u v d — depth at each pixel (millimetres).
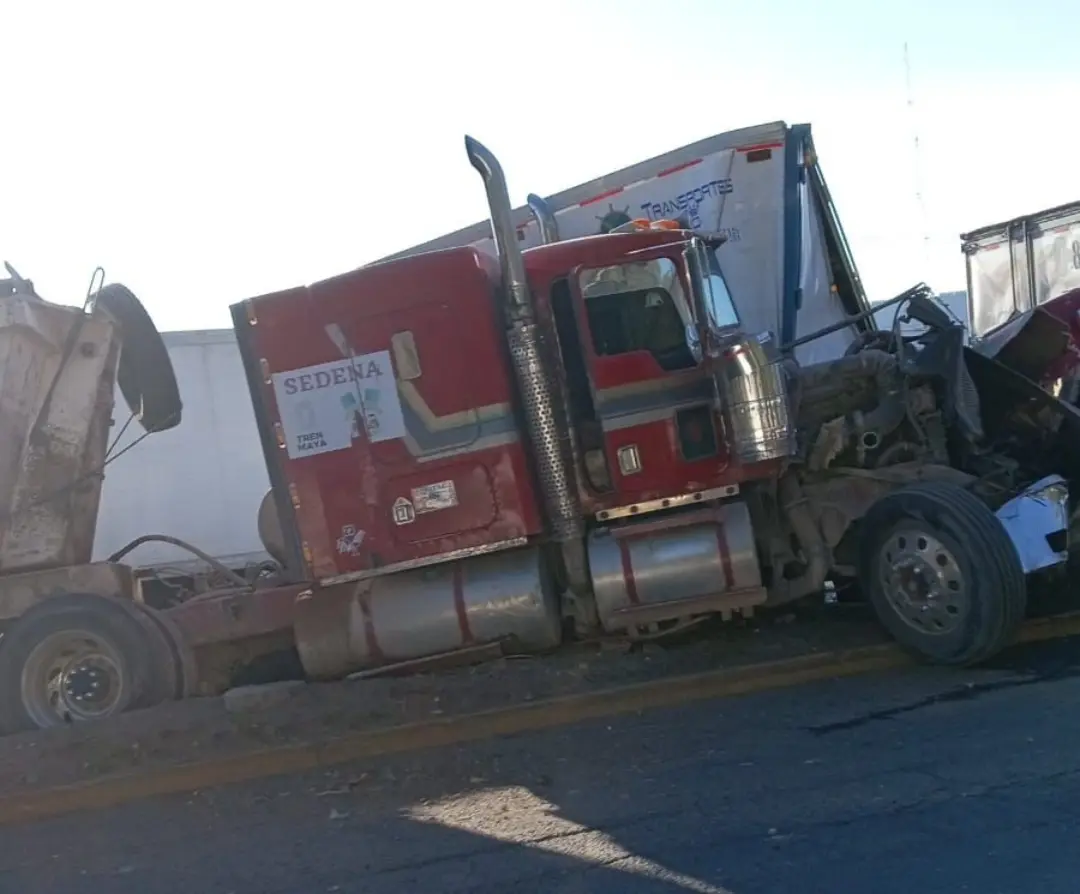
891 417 7586
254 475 13453
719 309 7551
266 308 7301
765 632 7730
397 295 7211
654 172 10547
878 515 6809
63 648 7422
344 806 5637
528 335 7125
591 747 6090
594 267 7230
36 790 6129
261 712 7000
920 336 8102
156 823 5695
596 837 4855
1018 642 7176
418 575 7457
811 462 7500
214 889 4758
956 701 6129
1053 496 6984
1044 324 8273
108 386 8289
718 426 7207
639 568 7141
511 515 7203
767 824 4781
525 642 7402
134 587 8164
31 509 7930
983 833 4477
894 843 4469
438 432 7223
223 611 7734
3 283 8070
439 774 5945
